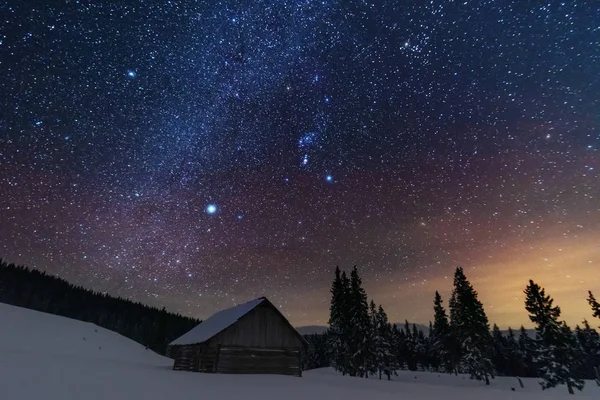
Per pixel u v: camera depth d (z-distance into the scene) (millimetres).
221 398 11742
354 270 59062
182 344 28078
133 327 99875
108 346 56531
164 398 10719
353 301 57125
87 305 104875
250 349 24125
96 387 11305
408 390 20016
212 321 29359
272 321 25656
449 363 62156
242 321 24719
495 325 79875
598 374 50625
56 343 48625
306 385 18172
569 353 44312
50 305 93688
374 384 23953
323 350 87938
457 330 55719
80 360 21156
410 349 80625
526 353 73062
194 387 13914
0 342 40500
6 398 8641
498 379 52562
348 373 55938
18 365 13984
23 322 54219
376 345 56312
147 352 64250
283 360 24875
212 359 23391
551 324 45281
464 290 52406
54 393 9656
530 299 47844
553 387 43656
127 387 12055
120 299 120625
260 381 18625
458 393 19953
